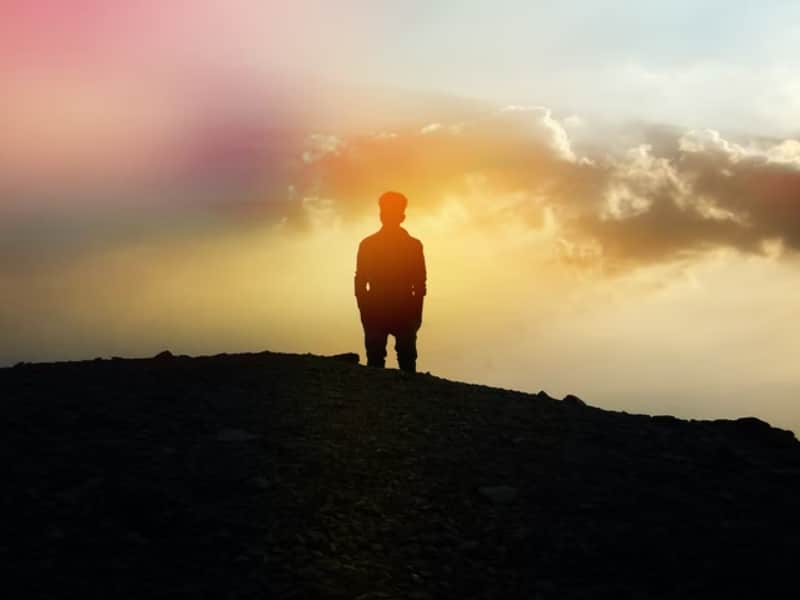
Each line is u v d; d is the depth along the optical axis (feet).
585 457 21.94
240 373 26.25
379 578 15.99
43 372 26.07
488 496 19.33
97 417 21.93
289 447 20.71
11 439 20.36
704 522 18.75
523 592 16.06
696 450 23.30
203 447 20.57
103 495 17.85
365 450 21.03
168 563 15.89
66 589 14.89
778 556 17.26
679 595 16.12
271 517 17.61
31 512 17.21
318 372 26.76
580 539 17.87
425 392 25.82
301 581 15.52
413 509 18.61
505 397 26.43
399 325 32.68
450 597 15.76
